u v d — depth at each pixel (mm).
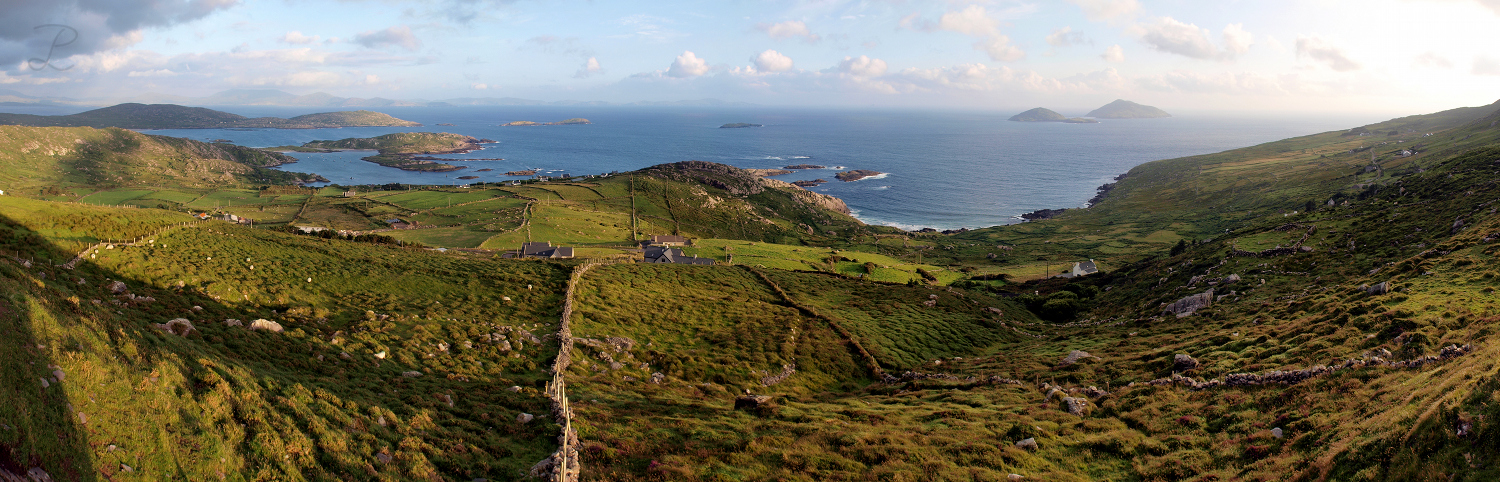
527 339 51812
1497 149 133125
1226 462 26391
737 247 165125
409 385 35688
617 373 49000
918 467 28328
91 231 65125
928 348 67875
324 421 24984
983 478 27000
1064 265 181500
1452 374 25047
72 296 27688
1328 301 52719
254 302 52500
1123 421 34344
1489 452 17734
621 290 78688
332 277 65750
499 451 28125
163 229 71688
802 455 29938
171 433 19750
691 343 60750
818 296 93125
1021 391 44875
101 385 19766
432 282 69875
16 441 15609
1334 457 22719
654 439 32031
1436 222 83562
